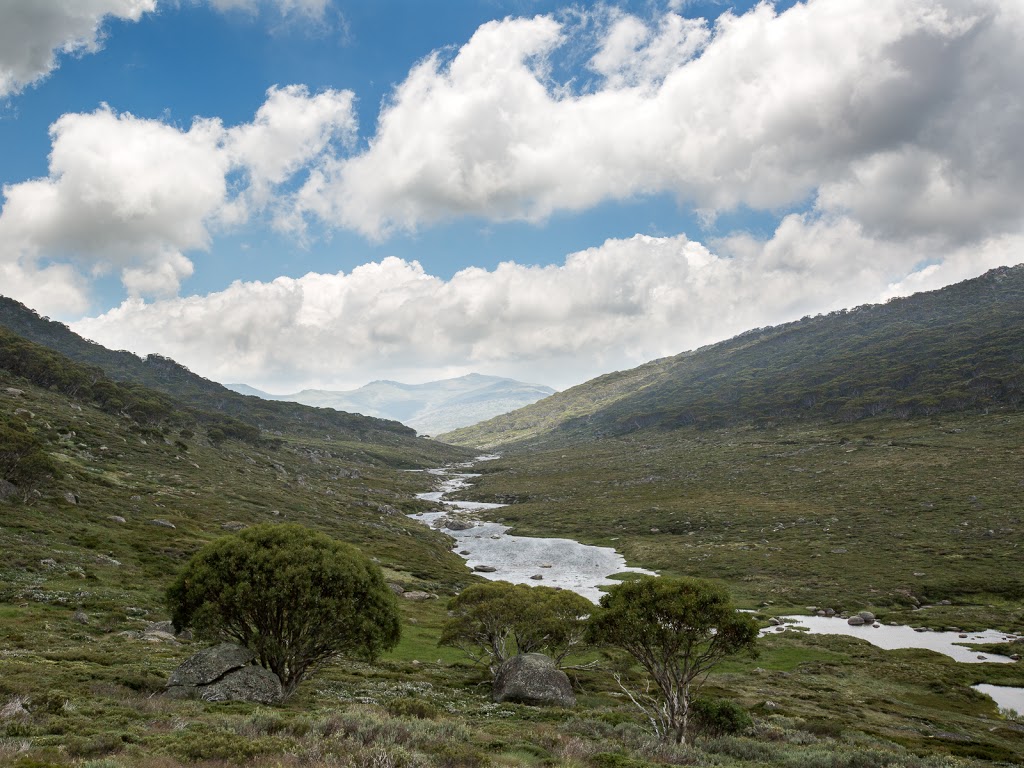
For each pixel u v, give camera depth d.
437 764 17.06
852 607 95.06
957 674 64.06
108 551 72.06
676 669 29.34
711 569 122.25
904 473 192.75
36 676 27.28
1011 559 113.00
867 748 33.66
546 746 23.02
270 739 17.05
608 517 185.00
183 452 172.50
